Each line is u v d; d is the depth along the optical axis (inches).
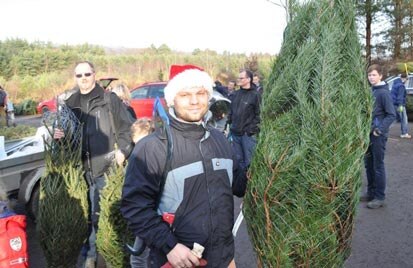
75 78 136.8
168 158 69.9
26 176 187.2
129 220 70.1
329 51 60.9
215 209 71.7
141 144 72.2
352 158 59.7
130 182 70.5
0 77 1341.0
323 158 58.9
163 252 69.8
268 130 65.0
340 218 61.9
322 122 59.1
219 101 340.2
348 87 60.6
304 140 60.0
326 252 62.1
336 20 62.6
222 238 73.0
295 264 63.0
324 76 59.9
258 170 65.2
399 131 497.4
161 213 72.2
